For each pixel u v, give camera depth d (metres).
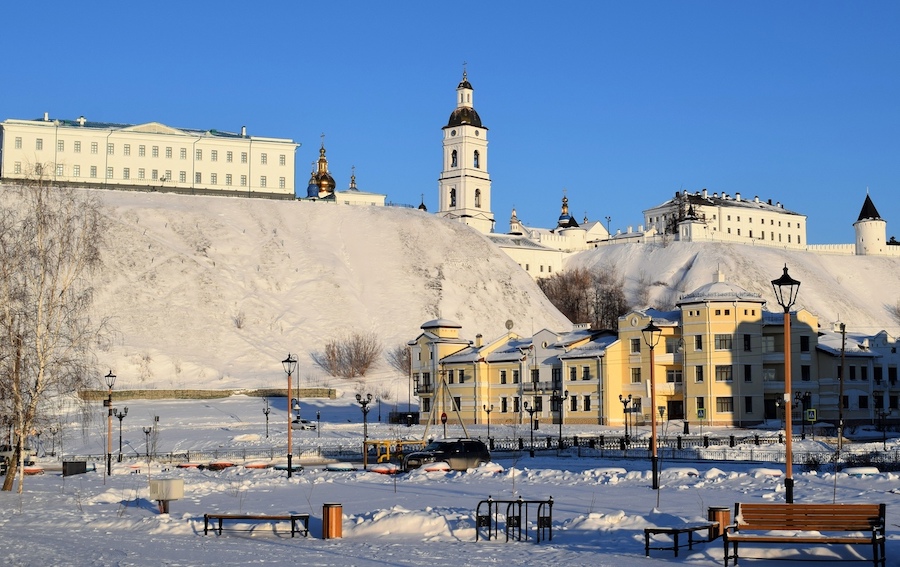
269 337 189.50
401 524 33.72
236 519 35.78
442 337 127.81
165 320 185.50
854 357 113.56
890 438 87.88
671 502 39.31
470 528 33.31
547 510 37.81
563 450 76.69
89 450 87.62
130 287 191.62
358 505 41.03
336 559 28.38
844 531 27.67
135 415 128.50
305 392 150.50
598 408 109.56
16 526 36.16
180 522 35.66
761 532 28.53
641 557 28.34
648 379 106.56
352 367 172.62
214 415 130.00
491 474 52.94
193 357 174.75
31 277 51.44
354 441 92.06
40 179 56.22
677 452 71.50
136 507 41.66
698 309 105.38
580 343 114.94
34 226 52.94
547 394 114.62
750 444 80.50
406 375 172.00
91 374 54.28
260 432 106.50
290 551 30.05
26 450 60.66
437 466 56.56
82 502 43.66
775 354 108.25
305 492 46.81
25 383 49.53
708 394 103.69
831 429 97.12
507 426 109.94
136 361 165.38
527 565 27.08
